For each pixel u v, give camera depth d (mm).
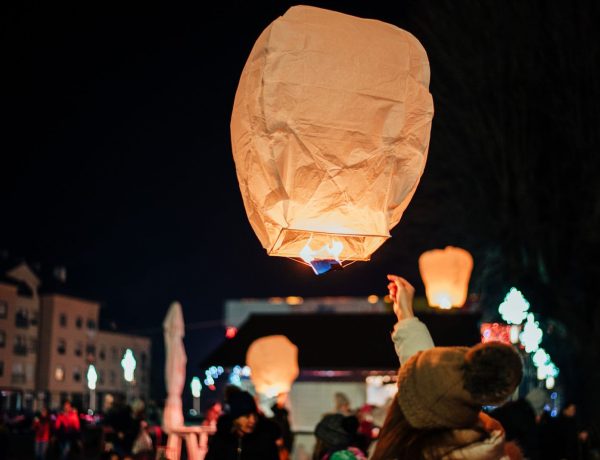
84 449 27156
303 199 2826
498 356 1954
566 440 13094
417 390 2043
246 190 2975
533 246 22438
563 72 22453
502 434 2055
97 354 83938
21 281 74688
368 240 2994
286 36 2771
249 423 6254
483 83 23531
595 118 22094
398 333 2621
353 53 2820
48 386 75812
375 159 2826
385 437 2154
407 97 2867
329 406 20656
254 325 19438
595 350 21234
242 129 2893
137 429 15016
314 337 18781
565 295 21906
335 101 2791
